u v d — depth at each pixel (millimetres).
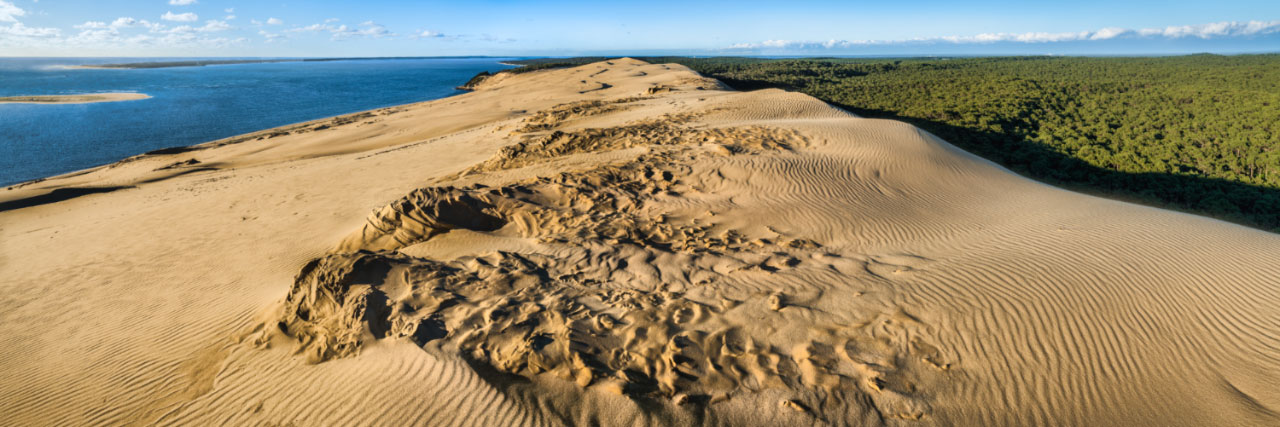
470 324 6332
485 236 10250
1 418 6410
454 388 5273
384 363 5781
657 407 5055
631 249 9094
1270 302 6145
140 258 11906
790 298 6773
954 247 8547
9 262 12336
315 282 7160
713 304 6758
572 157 17578
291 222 14000
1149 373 5176
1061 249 7902
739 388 5254
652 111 27969
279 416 5484
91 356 7559
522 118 32969
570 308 6676
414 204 10742
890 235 9742
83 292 10109
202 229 13867
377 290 7098
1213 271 6930
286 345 6801
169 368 6996
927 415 4879
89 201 19312
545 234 10562
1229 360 5281
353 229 12289
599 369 5477
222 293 9391
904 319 6066
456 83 114188
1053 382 5117
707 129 19922
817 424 4848
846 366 5422
